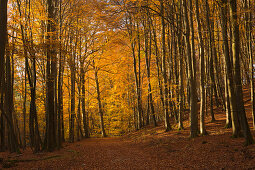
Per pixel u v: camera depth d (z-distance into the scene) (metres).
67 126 25.30
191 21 11.88
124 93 28.80
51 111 11.95
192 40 11.94
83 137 24.23
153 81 22.67
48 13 12.07
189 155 8.47
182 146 10.41
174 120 20.09
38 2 13.31
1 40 6.46
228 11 9.52
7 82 11.23
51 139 11.80
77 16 17.05
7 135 12.30
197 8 11.77
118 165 8.12
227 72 9.28
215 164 6.75
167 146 11.21
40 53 10.25
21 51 9.48
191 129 11.88
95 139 21.70
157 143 12.76
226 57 9.19
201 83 11.78
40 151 11.56
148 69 20.11
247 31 10.31
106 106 29.66
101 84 28.84
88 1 17.33
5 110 11.08
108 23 18.75
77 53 19.12
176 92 17.23
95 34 20.77
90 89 30.80
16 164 8.35
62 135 18.41
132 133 21.77
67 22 15.89
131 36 21.11
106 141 19.08
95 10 18.23
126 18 20.83
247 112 14.31
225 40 9.18
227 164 6.51
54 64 12.26
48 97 11.95
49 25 11.82
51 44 10.56
